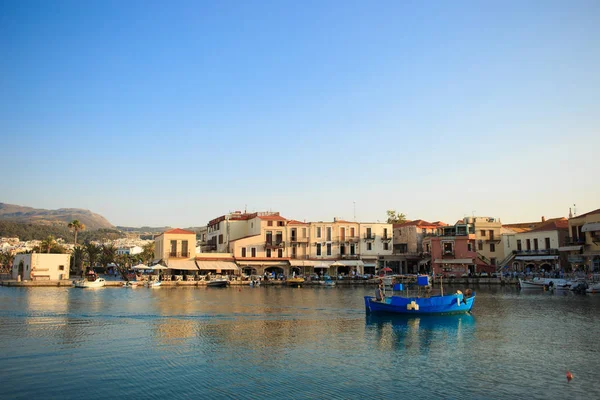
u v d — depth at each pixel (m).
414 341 37.47
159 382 26.25
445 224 124.56
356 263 109.81
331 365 29.95
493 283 97.06
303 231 111.19
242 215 122.31
